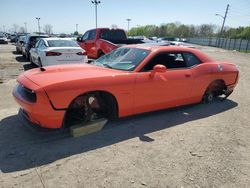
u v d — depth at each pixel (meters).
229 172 2.97
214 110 5.36
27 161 3.05
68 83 3.39
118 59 4.62
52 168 2.92
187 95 4.94
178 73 4.66
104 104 4.06
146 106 4.32
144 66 4.21
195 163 3.14
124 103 4.00
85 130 3.82
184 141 3.76
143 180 2.74
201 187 2.67
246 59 21.83
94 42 11.01
